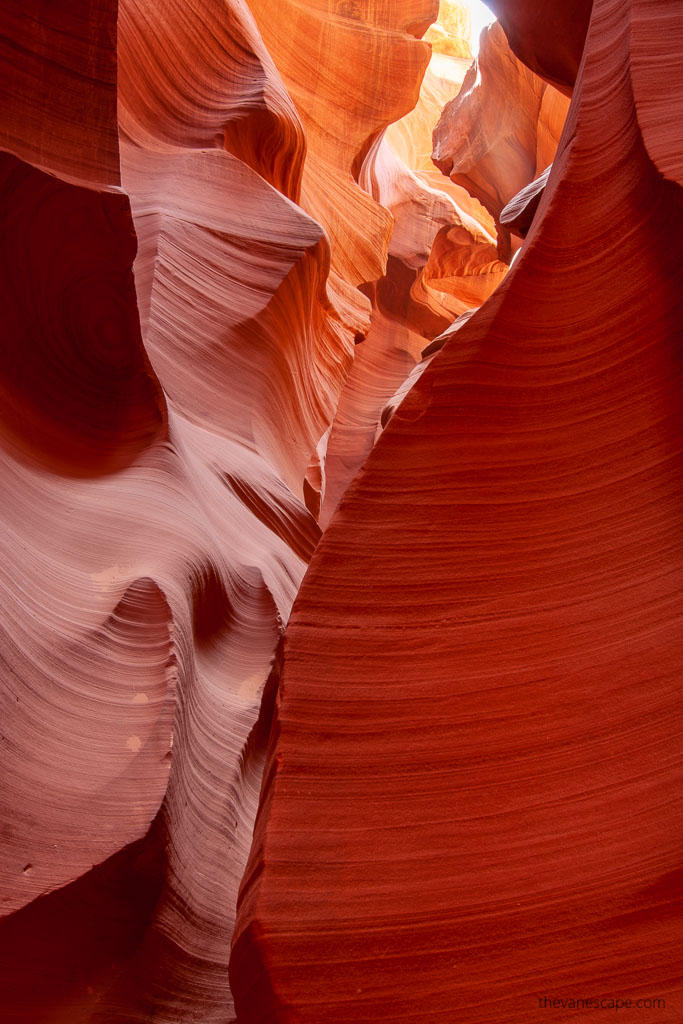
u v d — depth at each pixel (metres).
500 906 1.90
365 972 1.85
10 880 2.62
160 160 7.37
